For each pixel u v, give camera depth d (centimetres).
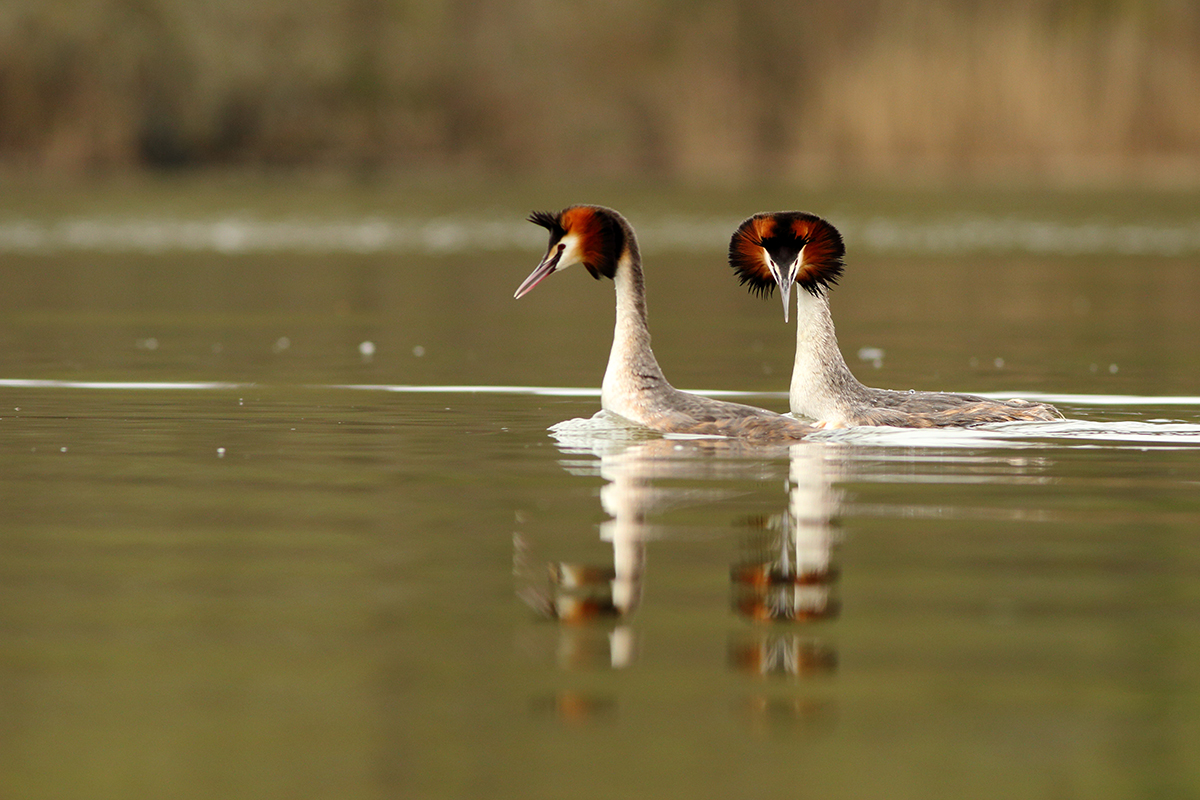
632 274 1437
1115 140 6303
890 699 690
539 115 6812
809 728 655
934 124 6381
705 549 945
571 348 2161
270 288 3130
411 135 6744
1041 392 1731
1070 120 6303
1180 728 657
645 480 1169
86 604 827
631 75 6812
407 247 4225
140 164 6384
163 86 6347
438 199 5556
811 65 6594
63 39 6212
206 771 613
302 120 6612
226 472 1202
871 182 6088
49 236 4403
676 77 6775
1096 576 887
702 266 3766
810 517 1037
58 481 1163
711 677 719
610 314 2712
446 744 643
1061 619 803
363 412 1537
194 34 6319
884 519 1030
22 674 718
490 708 680
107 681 710
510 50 6812
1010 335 2391
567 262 1445
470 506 1072
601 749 636
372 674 721
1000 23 6412
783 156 6594
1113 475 1191
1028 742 641
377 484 1153
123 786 598
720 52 6744
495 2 6850
